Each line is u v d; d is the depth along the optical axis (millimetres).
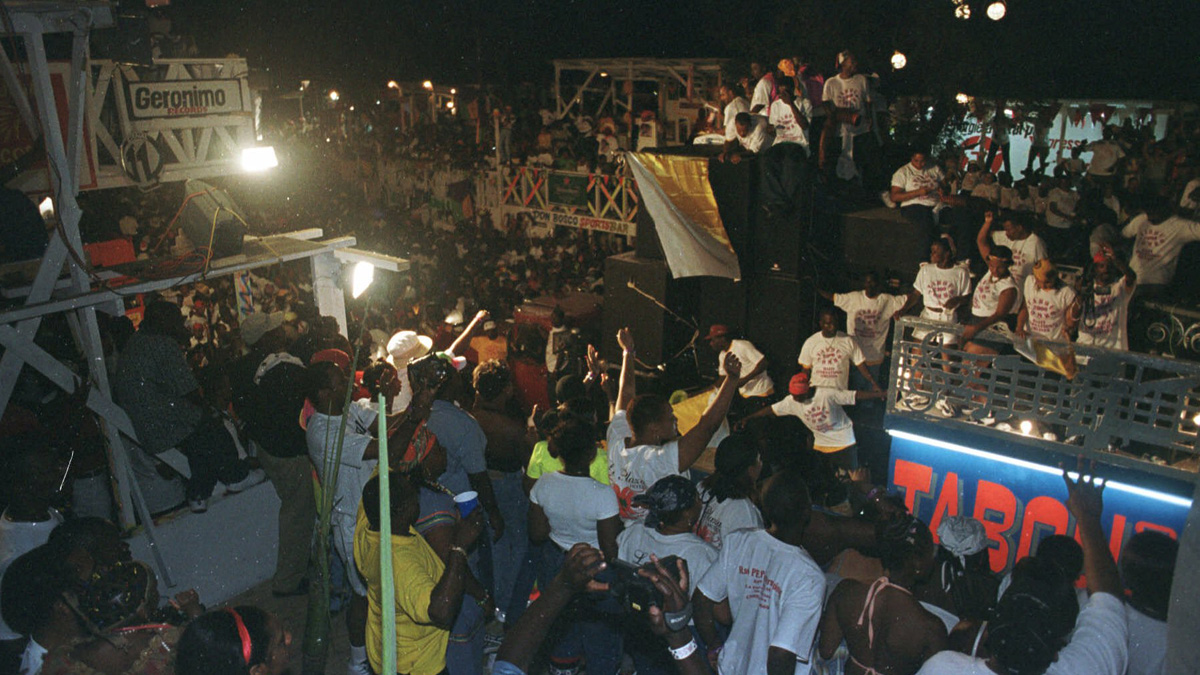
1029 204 11500
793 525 3330
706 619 3607
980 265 9883
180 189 22672
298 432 5492
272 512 6039
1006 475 5625
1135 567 3084
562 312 11266
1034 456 5465
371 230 27516
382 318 18219
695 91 21688
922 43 16141
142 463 5453
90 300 5133
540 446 4875
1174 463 5074
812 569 3275
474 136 26219
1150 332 7773
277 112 30766
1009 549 5656
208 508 5645
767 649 3301
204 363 11273
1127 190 11719
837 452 8477
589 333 14047
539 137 23344
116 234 16797
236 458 5727
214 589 5738
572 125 23359
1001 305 7562
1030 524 5559
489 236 23812
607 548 4145
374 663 3812
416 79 29875
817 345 8391
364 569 3754
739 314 11414
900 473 6074
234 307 15984
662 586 2807
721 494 4172
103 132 6715
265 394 5531
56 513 4504
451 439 4926
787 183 10422
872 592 3229
